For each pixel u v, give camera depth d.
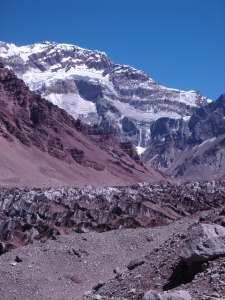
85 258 34.97
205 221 28.86
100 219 53.16
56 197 82.81
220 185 140.75
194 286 20.55
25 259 33.75
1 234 43.22
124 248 37.72
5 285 30.14
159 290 22.94
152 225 49.31
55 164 199.00
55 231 43.38
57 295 29.62
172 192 101.44
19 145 196.00
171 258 25.42
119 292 24.86
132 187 135.00
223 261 21.41
